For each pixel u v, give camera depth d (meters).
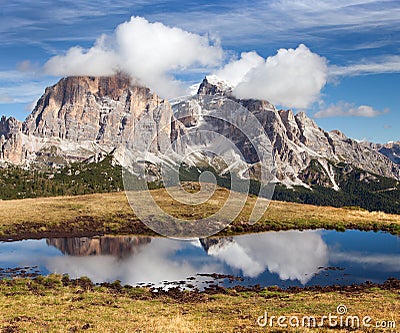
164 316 22.38
